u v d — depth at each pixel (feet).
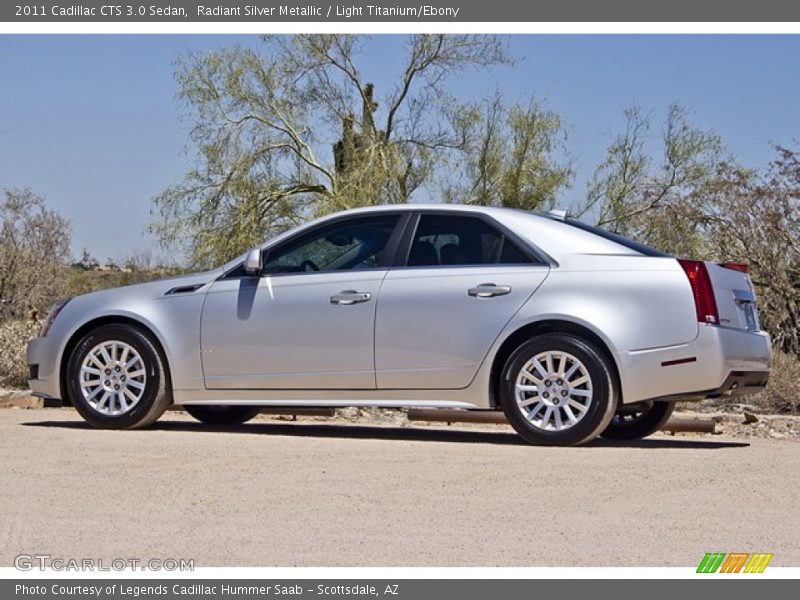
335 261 29.99
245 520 19.34
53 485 22.04
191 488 21.85
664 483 22.71
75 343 31.73
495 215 29.07
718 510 20.39
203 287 30.73
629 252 28.07
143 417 30.53
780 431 37.91
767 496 21.62
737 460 25.64
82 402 30.99
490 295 28.35
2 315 74.28
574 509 20.31
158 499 20.86
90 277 89.10
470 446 27.45
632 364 27.30
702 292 27.35
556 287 28.02
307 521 19.30
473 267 28.78
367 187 86.28
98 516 19.53
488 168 90.07
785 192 58.18
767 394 45.34
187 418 38.29
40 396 32.07
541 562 16.94
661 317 27.32
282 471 23.61
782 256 57.98
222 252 89.10
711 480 23.07
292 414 40.70
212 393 30.48
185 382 30.63
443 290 28.76
